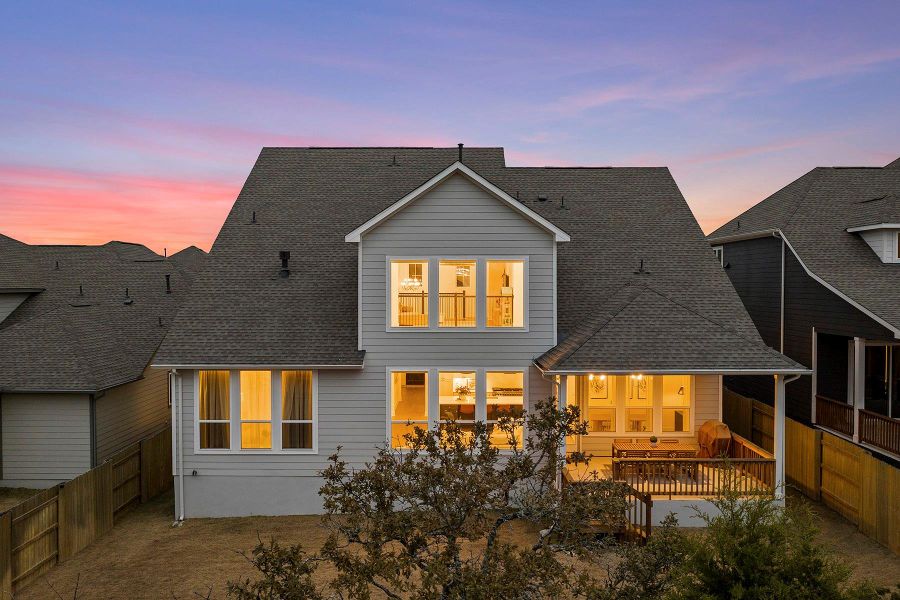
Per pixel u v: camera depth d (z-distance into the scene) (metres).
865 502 12.42
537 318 14.38
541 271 14.35
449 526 6.48
